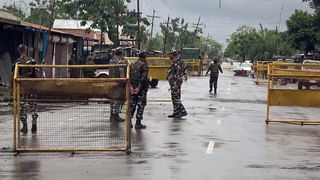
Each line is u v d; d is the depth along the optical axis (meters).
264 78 57.38
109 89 11.52
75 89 11.53
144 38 64.38
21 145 12.23
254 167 10.17
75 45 44.97
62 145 12.18
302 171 9.88
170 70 18.28
